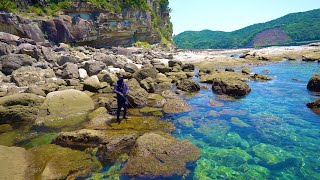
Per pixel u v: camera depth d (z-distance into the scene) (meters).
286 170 5.98
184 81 15.05
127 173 5.88
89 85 14.07
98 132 7.67
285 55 31.55
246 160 6.51
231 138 7.91
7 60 15.34
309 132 8.14
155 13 66.62
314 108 10.43
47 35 29.44
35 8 30.91
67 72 15.77
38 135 8.30
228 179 5.66
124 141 7.34
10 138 8.08
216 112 10.53
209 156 6.72
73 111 10.40
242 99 12.38
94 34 37.03
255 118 9.63
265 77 17.11
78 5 35.31
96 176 5.80
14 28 25.11
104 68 18.17
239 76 17.56
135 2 48.75
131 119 9.70
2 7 26.98
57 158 6.48
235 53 46.97
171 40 77.19
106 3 40.00
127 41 47.06
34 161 6.30
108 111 10.84
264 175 5.80
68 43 31.95
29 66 15.51
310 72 19.64
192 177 5.73
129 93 11.53
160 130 8.60
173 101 11.67
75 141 7.36
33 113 9.98
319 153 6.76
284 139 7.70
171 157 6.43
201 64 27.78
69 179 5.66
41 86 13.11
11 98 9.95
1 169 5.48
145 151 6.56
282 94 13.03
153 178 5.69
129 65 19.41
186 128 8.84
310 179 5.58
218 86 14.21
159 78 17.11
